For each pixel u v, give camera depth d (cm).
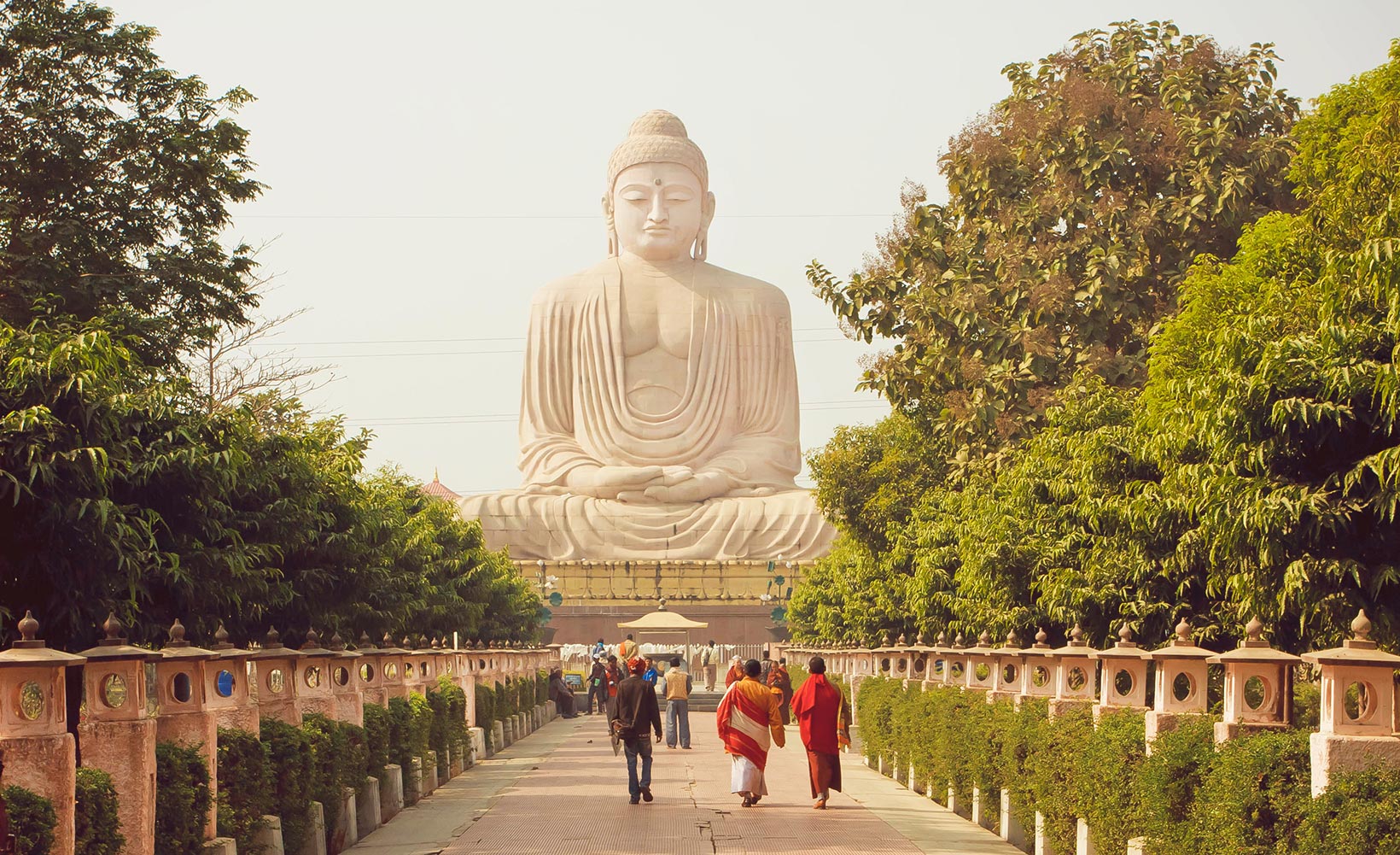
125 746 1341
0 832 969
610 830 2117
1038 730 1827
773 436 8456
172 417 1886
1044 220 3578
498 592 5209
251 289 3155
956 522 3250
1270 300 1800
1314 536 1528
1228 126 3525
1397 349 1412
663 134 8725
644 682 2502
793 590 7225
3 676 1174
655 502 8275
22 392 1591
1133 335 3588
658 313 8450
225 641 1738
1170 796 1332
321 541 2503
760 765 2425
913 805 2509
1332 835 1069
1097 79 3712
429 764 2697
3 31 2470
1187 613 2170
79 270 2419
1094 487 2244
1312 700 1833
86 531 1641
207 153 2519
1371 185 1770
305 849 1845
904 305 3688
